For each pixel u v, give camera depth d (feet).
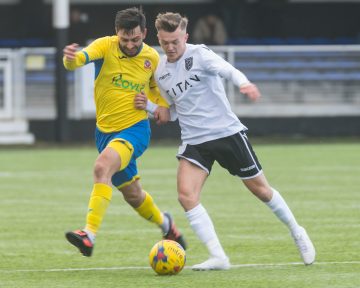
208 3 256.32
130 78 68.49
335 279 60.95
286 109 203.31
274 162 152.97
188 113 65.62
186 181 65.00
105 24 253.44
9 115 194.29
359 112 205.36
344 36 264.31
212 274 63.21
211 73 64.80
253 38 259.80
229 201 108.58
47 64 195.72
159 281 60.75
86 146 187.42
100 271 66.08
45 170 144.87
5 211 101.35
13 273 65.41
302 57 203.00
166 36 64.80
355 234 82.89
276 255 72.38
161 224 73.36
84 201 109.50
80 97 194.29
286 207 66.95
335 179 129.08
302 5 261.24
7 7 251.80
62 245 79.10
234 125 65.87
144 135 69.21
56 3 185.98
